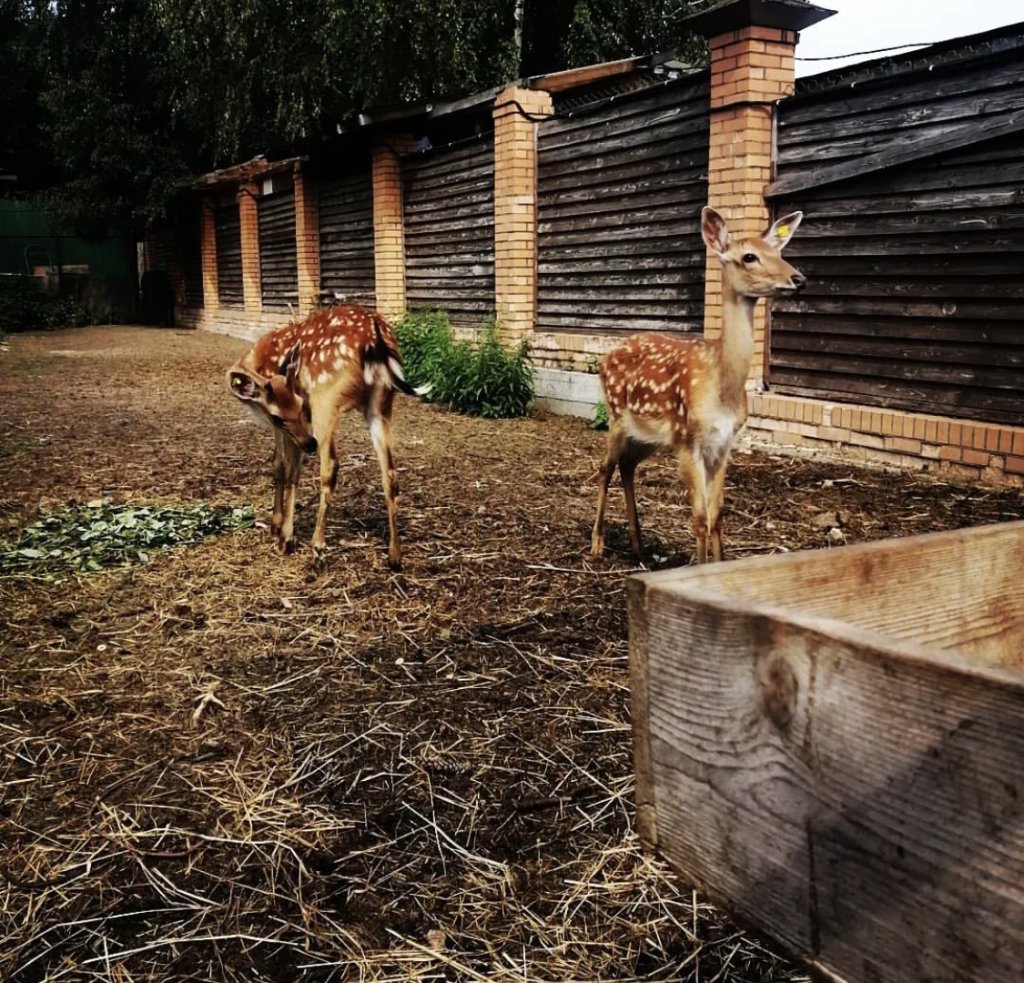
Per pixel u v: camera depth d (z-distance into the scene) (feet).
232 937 7.91
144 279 82.64
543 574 16.33
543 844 9.04
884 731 3.40
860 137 23.00
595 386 31.68
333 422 16.34
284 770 10.43
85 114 68.69
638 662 4.57
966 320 21.03
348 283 50.52
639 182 29.84
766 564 4.69
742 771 4.05
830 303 24.11
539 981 7.32
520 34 59.88
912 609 5.23
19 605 15.20
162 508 20.51
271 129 65.72
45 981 7.44
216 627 14.28
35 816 9.65
